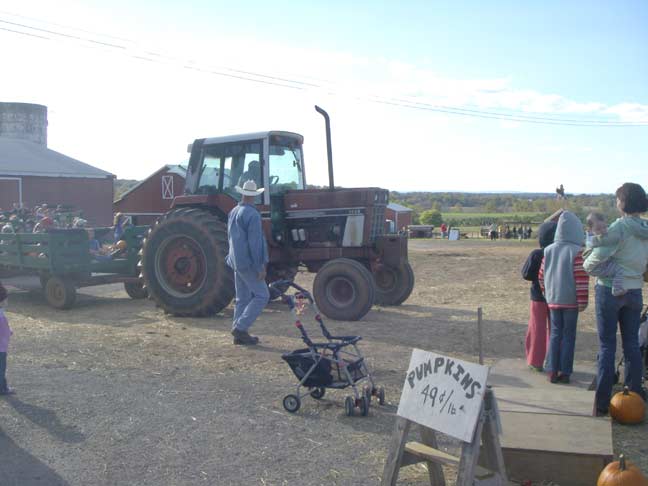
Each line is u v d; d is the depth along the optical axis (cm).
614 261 562
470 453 380
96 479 468
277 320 1051
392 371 742
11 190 2316
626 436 543
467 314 1123
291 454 512
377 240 1108
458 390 391
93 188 2612
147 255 1125
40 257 1184
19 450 518
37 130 3216
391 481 416
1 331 651
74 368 758
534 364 672
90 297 1365
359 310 1028
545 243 663
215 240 1070
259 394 662
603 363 574
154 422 580
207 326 1018
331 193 1103
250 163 1127
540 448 451
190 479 468
